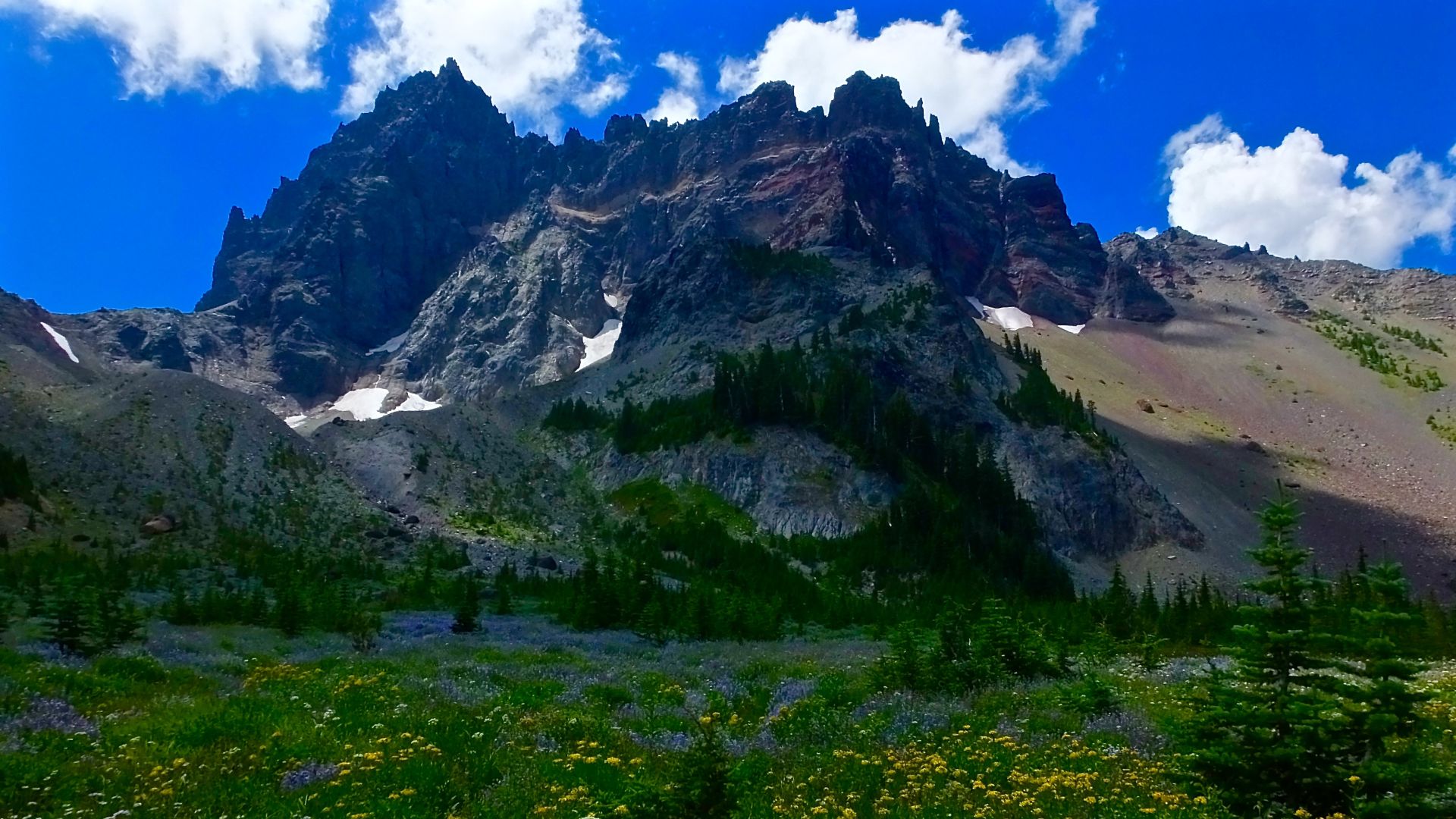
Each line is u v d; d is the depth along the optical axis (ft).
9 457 317.22
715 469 463.01
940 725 65.92
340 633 150.61
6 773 46.85
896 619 262.47
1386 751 44.88
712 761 41.01
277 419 451.53
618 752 56.18
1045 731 63.98
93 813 43.04
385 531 368.68
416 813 43.06
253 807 44.09
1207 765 47.34
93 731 58.34
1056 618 230.68
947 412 566.36
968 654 94.79
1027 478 534.78
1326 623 47.98
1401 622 46.98
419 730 58.23
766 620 180.04
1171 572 497.87
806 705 75.10
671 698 81.51
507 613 215.92
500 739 57.26
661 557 379.96
